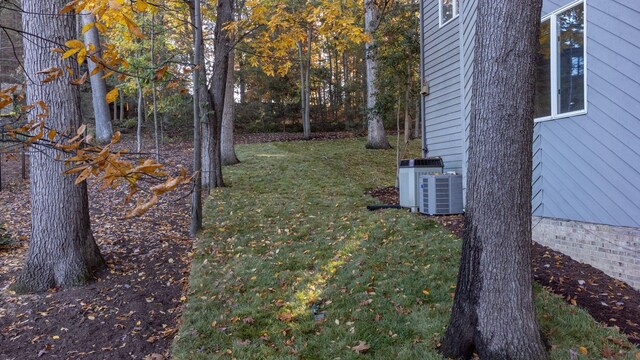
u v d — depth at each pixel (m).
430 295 4.57
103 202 10.20
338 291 4.89
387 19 12.11
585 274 5.04
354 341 3.85
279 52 10.23
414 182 8.27
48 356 4.02
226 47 9.80
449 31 8.77
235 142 22.27
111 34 9.37
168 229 8.28
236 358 3.73
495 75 3.18
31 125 2.15
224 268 5.94
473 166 3.33
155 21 11.79
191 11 8.98
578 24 5.60
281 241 7.01
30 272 5.39
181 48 14.87
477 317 3.24
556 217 5.97
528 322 3.14
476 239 3.28
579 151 5.57
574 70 5.68
